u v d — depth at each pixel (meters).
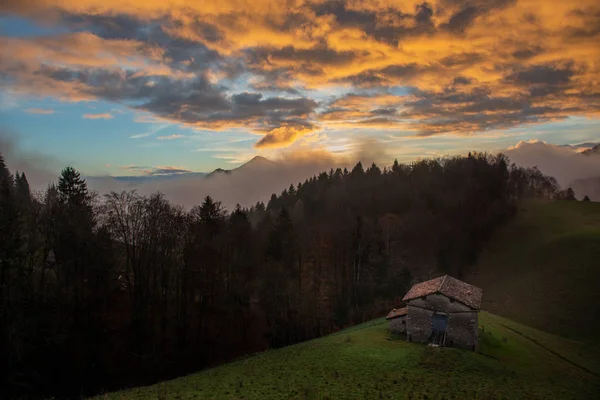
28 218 51.88
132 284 68.81
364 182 145.12
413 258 102.69
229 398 29.41
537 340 51.38
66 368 49.72
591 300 69.69
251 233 84.75
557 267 85.00
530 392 32.97
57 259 55.25
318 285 83.31
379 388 31.34
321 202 139.88
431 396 30.02
